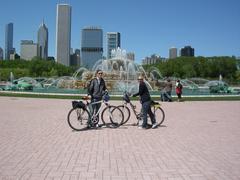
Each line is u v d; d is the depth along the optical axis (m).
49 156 9.77
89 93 15.28
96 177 7.80
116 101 31.73
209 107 27.20
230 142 12.11
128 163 9.05
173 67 138.12
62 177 7.79
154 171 8.33
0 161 9.19
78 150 10.59
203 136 13.35
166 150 10.72
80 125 14.92
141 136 13.30
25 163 8.98
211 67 136.00
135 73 52.91
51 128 15.13
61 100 33.06
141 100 15.40
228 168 8.63
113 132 14.24
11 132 13.95
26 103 29.03
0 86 58.84
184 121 18.05
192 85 66.00
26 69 143.38
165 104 30.34
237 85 83.00
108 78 49.62
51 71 138.50
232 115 21.11
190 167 8.71
